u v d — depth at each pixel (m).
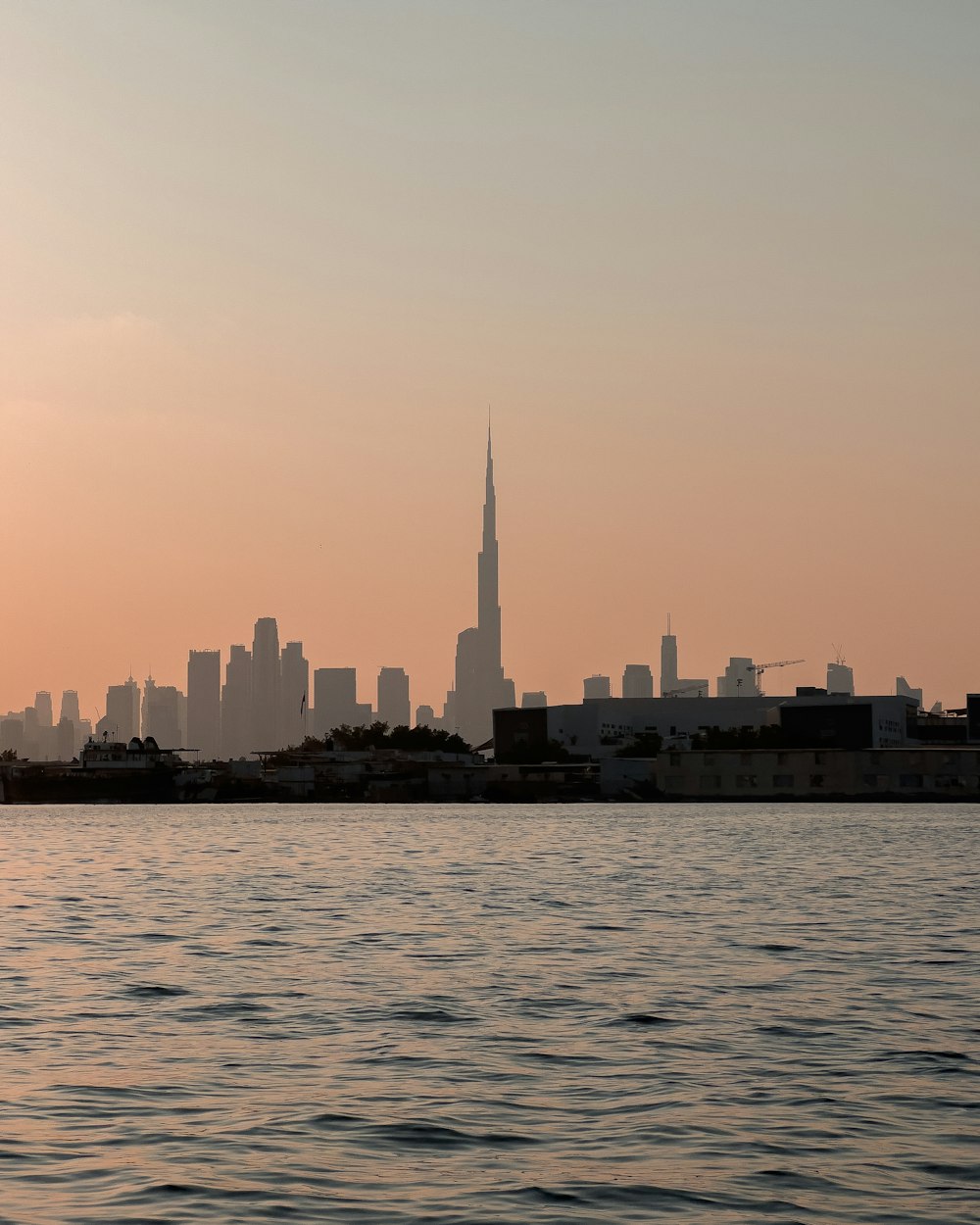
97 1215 24.16
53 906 83.06
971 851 140.50
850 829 192.25
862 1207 24.73
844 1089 33.59
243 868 119.12
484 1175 26.66
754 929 68.50
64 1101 32.47
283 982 51.00
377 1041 39.81
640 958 57.38
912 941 63.12
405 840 172.38
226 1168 27.02
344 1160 27.64
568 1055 37.62
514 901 85.69
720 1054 37.75
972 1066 35.97
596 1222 24.00
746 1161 27.55
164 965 55.56
